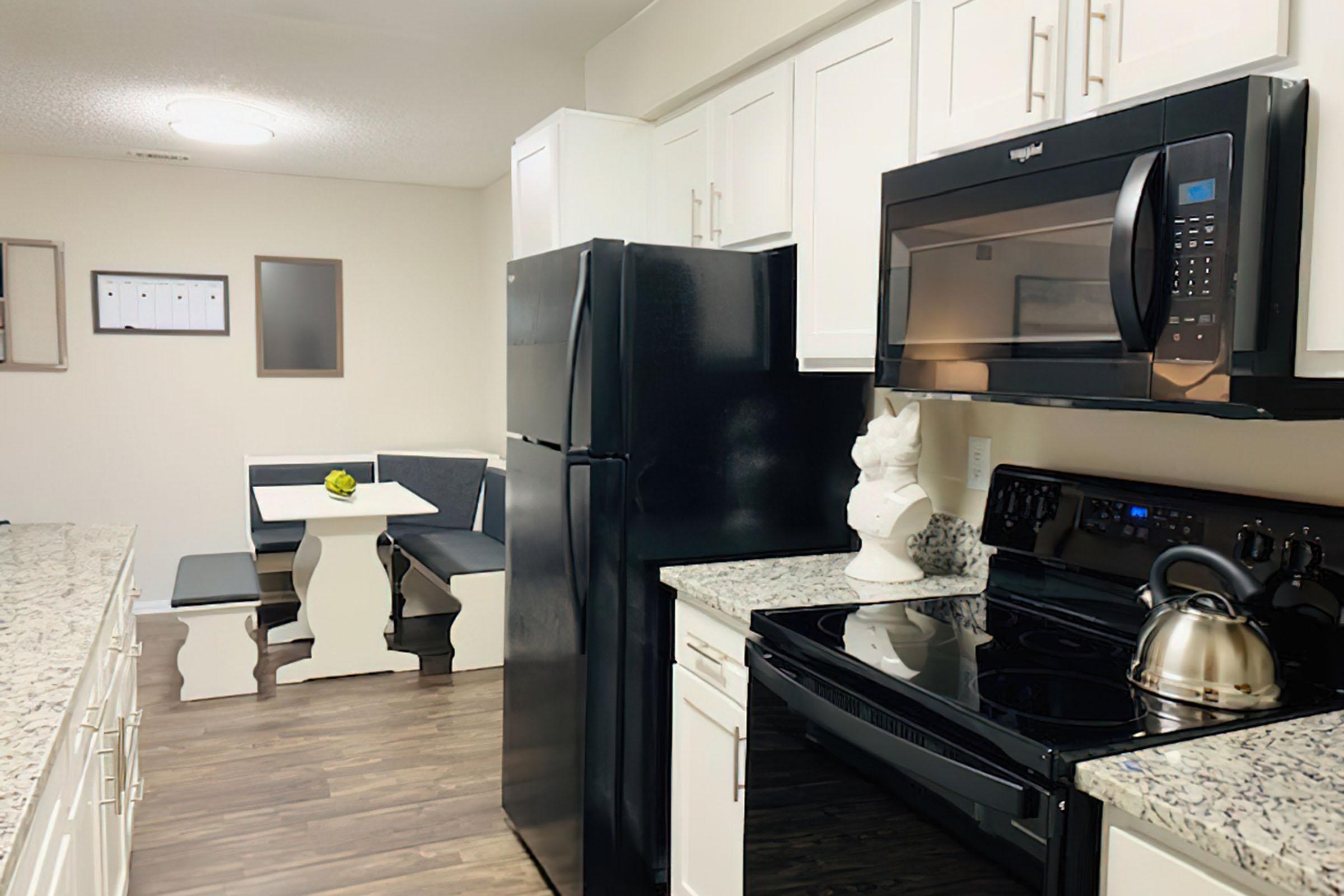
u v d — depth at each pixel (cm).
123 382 519
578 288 212
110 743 182
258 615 479
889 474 202
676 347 219
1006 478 192
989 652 153
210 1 285
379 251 574
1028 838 112
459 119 423
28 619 174
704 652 200
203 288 533
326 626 411
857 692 145
